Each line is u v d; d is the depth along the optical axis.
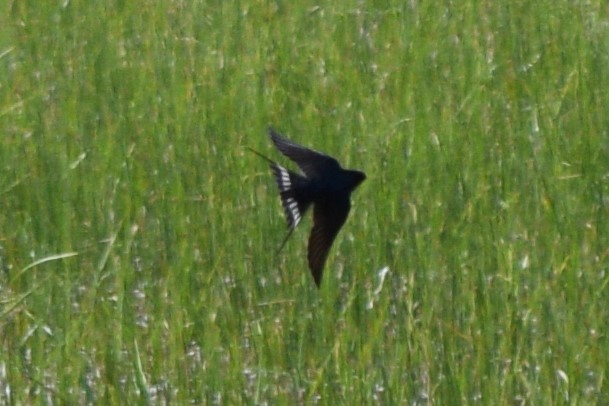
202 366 15.00
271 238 17.42
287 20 25.91
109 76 22.98
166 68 23.22
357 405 14.22
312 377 15.06
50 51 24.25
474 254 17.05
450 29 25.16
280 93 21.94
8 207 18.52
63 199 18.44
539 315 15.65
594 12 25.69
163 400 14.65
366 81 22.59
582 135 19.95
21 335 15.80
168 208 18.09
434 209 17.75
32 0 26.86
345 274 16.83
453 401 14.34
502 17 25.42
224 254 17.19
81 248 17.61
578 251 16.53
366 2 26.86
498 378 14.68
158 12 26.31
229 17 25.91
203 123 20.61
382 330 15.19
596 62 22.95
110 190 18.89
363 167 19.02
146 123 20.88
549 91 21.83
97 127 20.92
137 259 17.36
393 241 17.23
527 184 18.61
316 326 15.55
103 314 16.06
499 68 22.92
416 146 19.41
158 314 15.96
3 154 19.70
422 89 22.08
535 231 17.45
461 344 15.27
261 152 19.50
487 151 19.62
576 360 14.87
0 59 23.69
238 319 16.05
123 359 15.31
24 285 16.92
